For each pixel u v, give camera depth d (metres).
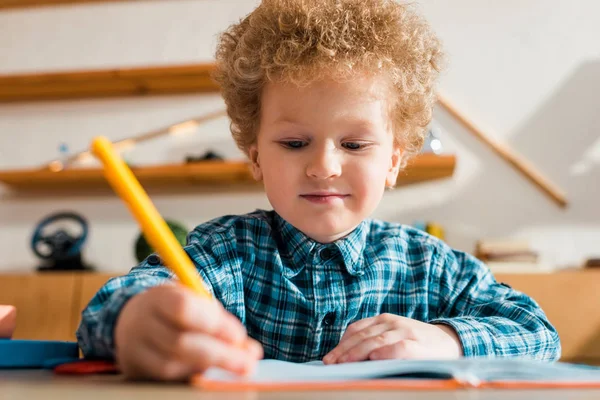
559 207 2.25
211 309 0.37
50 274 2.12
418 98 0.85
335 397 0.29
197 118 2.44
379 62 0.74
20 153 2.50
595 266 2.04
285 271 0.80
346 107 0.71
